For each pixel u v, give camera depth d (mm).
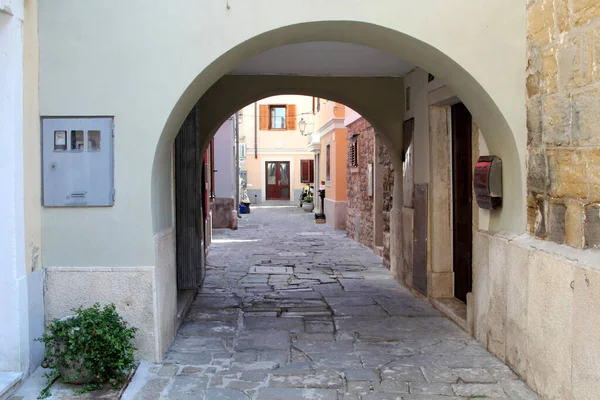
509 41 4023
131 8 3891
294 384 3674
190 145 6348
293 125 28750
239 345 4512
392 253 7781
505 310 4039
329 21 3988
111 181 3875
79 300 3885
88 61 3869
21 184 3570
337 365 4051
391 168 8367
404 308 5836
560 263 3248
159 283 4027
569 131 3359
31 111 3740
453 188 5930
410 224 6715
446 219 5953
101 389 3510
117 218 3891
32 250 3730
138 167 3893
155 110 3900
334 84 7352
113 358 3547
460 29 4035
